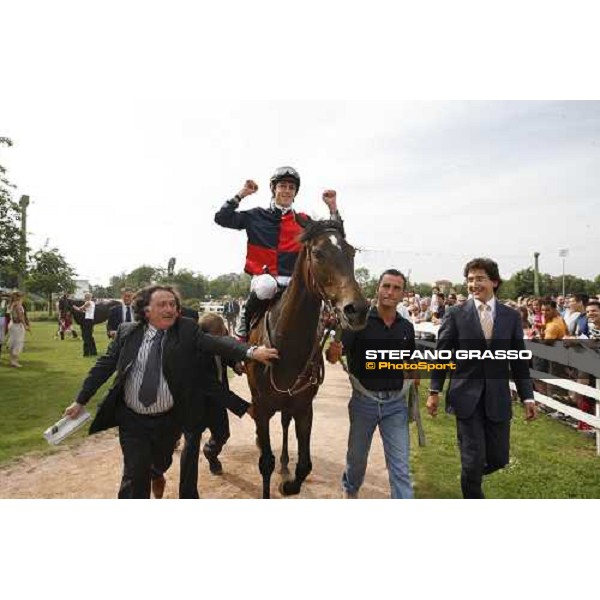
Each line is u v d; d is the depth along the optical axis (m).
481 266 3.05
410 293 8.99
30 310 31.41
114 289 45.44
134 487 2.74
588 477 4.06
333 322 3.35
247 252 3.80
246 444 5.04
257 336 3.58
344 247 2.82
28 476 4.20
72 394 7.23
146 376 2.77
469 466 2.96
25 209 10.84
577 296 6.18
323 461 4.50
